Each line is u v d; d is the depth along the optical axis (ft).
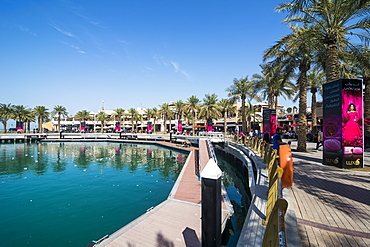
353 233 12.73
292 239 11.86
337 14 37.63
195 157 68.85
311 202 17.74
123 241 17.80
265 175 27.35
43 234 24.29
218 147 94.53
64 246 21.80
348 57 47.73
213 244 13.41
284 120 146.82
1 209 31.78
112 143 158.81
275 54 53.26
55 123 314.96
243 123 102.27
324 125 33.96
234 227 23.08
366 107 62.95
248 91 102.53
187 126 214.69
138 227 20.12
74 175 55.36
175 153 100.27
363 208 16.42
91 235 24.07
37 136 176.65
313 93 91.04
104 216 29.17
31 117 217.15
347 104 31.17
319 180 24.54
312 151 52.70
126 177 53.06
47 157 88.28
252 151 48.75
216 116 141.38
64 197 37.29
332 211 15.96
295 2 38.70
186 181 37.14
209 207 13.64
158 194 38.99
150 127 194.39
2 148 123.85
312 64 57.77
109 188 43.04
